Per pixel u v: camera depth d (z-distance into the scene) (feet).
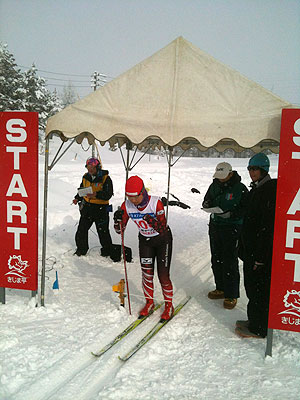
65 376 8.20
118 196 37.70
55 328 10.37
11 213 11.00
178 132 9.80
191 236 24.31
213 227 12.71
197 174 61.36
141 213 10.68
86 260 17.56
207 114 9.79
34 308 11.37
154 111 10.19
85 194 16.49
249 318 10.26
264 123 9.27
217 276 13.24
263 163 9.96
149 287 11.56
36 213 10.83
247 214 10.16
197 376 8.36
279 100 9.42
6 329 9.95
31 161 10.63
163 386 7.93
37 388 7.68
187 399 7.49
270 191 9.58
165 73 10.68
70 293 13.26
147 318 11.43
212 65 10.52
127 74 11.01
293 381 8.16
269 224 9.41
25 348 9.08
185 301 13.04
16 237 11.09
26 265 11.15
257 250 9.62
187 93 10.22
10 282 11.34
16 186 10.84
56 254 18.24
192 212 32.96
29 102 96.32
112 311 11.54
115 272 16.08
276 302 8.95
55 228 22.94
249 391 7.81
